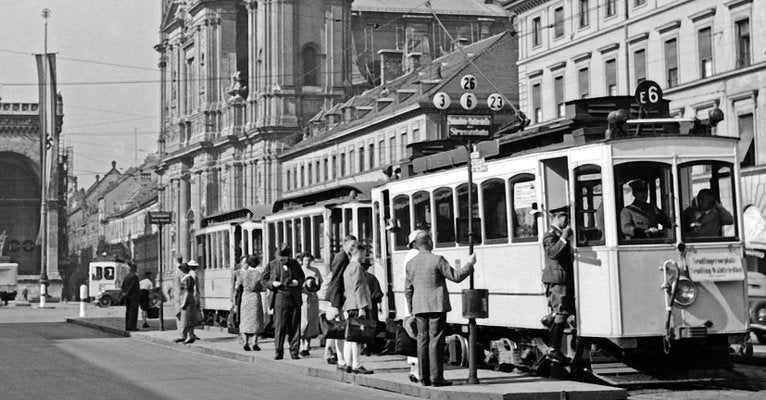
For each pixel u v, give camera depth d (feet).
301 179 335.88
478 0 419.95
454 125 57.57
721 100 158.61
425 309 56.65
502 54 261.24
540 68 204.44
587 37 189.06
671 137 58.13
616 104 61.31
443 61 287.28
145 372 72.33
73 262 489.26
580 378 59.47
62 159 449.89
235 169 377.91
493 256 65.46
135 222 551.59
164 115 451.53
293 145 352.28
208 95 394.52
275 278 79.25
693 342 57.77
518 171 62.85
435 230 73.00
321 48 359.46
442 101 93.61
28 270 434.71
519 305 62.90
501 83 255.91
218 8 395.14
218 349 89.92
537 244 61.11
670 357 58.34
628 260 56.80
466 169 69.15
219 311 130.41
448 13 403.54
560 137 62.13
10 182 436.35
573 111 61.11
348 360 65.72
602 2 185.57
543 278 58.54
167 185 435.12
